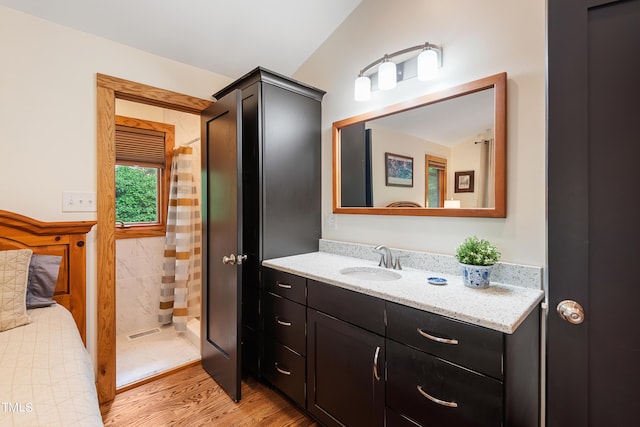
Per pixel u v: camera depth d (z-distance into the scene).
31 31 1.58
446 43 1.64
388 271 1.74
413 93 1.77
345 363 1.44
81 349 1.12
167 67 2.04
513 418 1.02
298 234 2.17
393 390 1.25
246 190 2.08
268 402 1.83
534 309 1.21
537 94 1.35
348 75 2.12
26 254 1.37
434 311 1.11
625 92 0.90
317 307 1.58
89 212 1.75
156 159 2.89
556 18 0.98
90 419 0.76
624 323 0.92
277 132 2.04
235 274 1.79
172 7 1.74
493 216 1.47
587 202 0.95
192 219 2.91
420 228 1.77
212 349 2.07
